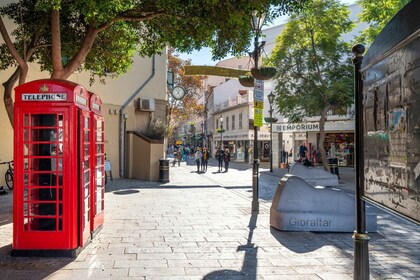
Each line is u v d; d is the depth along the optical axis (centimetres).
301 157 2467
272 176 2312
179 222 852
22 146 584
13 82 938
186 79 3606
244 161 4272
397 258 612
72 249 582
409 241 723
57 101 584
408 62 277
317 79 1919
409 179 276
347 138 3195
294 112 2112
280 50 1938
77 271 521
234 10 782
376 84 342
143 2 884
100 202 770
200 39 930
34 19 1005
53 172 588
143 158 1778
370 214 788
